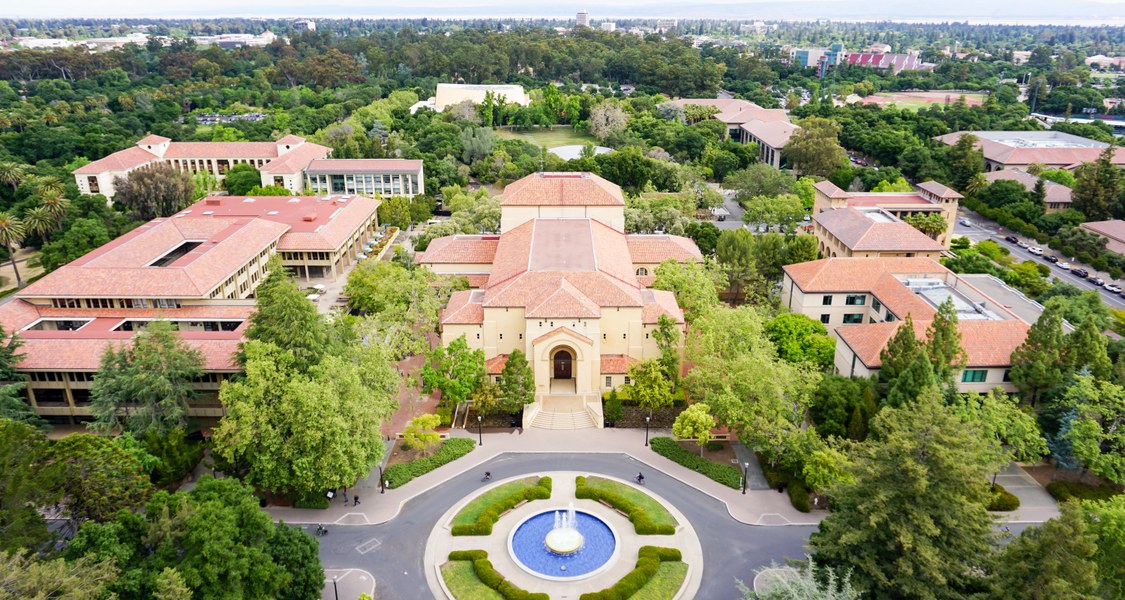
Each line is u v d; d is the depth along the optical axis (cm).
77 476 7812
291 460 9088
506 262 13525
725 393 10275
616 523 9294
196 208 19475
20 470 7106
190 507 7200
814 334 12612
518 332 12119
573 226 14525
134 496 8212
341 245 17462
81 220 18100
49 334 11719
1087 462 9512
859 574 7100
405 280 13525
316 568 7706
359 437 9331
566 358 12244
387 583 8325
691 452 10744
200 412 11438
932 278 13875
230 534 7106
